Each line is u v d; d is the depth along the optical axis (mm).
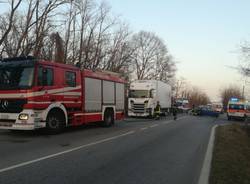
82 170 8430
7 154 10344
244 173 8727
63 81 16062
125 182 7480
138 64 78812
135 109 34844
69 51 39250
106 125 20406
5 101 14508
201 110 48844
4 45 28781
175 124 25828
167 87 42094
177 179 7910
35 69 14398
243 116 42812
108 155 10656
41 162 9227
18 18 29578
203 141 15328
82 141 13680
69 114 16609
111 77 20891
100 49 45000
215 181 7648
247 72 19594
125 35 53625
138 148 12320
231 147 13656
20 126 14195
